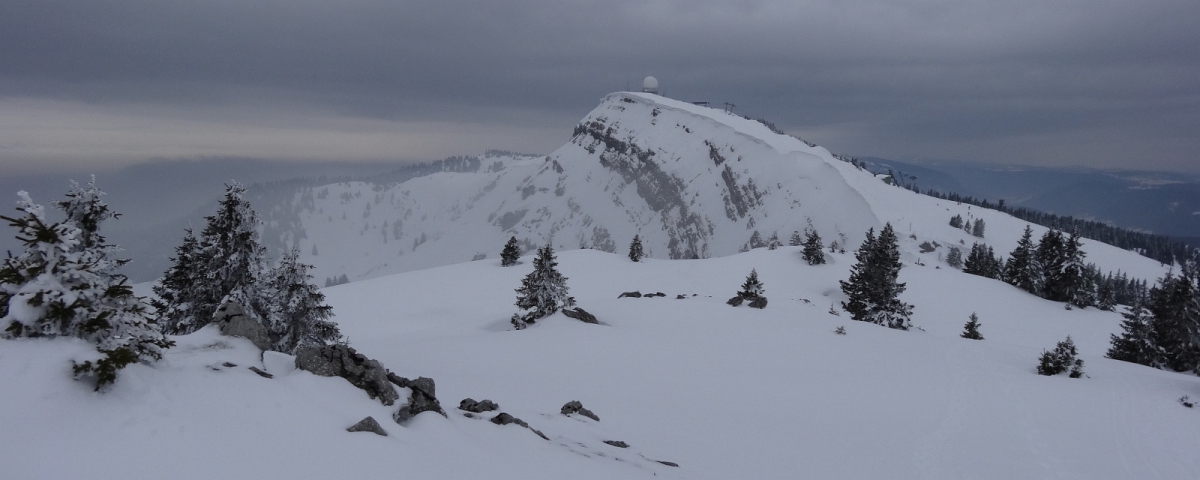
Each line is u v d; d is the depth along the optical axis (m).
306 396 10.76
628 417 20.95
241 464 8.08
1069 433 23.59
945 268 100.50
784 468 17.05
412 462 9.63
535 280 50.31
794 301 63.97
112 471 7.30
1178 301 56.94
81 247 20.61
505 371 30.25
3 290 9.09
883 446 20.95
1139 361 57.69
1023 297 85.50
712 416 22.97
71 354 8.82
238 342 14.16
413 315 63.84
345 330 58.22
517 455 11.84
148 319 10.18
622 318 47.00
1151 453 21.58
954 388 30.50
